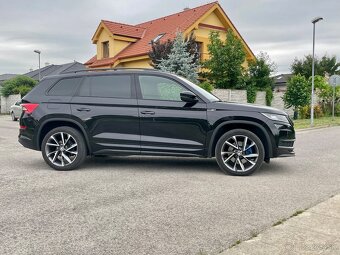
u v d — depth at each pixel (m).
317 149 9.41
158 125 6.41
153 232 3.69
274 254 3.18
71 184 5.61
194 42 21.11
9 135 13.24
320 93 23.48
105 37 26.91
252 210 4.35
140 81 6.66
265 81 23.06
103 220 4.02
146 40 25.44
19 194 5.05
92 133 6.58
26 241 3.48
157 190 5.26
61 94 6.81
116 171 6.57
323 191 5.21
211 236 3.58
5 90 34.84
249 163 6.32
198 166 7.06
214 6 24.27
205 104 6.36
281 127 6.24
